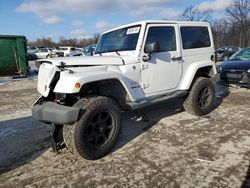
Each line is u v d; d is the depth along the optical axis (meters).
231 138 4.35
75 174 3.36
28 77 13.73
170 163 3.56
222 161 3.57
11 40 13.33
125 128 4.98
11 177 3.34
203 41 5.73
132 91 4.15
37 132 4.91
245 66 7.93
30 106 7.01
